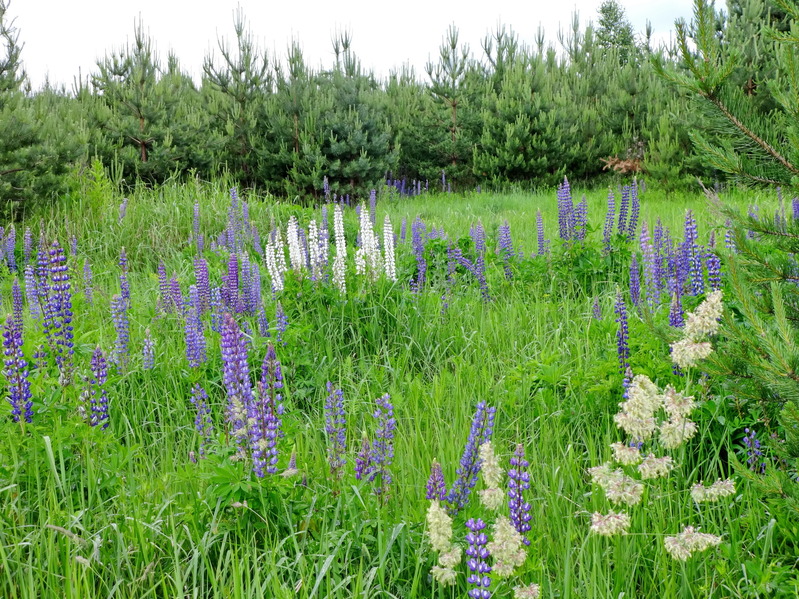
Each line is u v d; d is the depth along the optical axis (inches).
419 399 216.1
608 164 858.1
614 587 129.8
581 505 154.3
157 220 488.1
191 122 748.6
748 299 126.0
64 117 685.9
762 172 127.6
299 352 250.8
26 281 310.2
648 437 119.0
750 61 682.2
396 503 152.0
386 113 977.5
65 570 130.6
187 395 227.3
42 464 159.5
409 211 654.5
